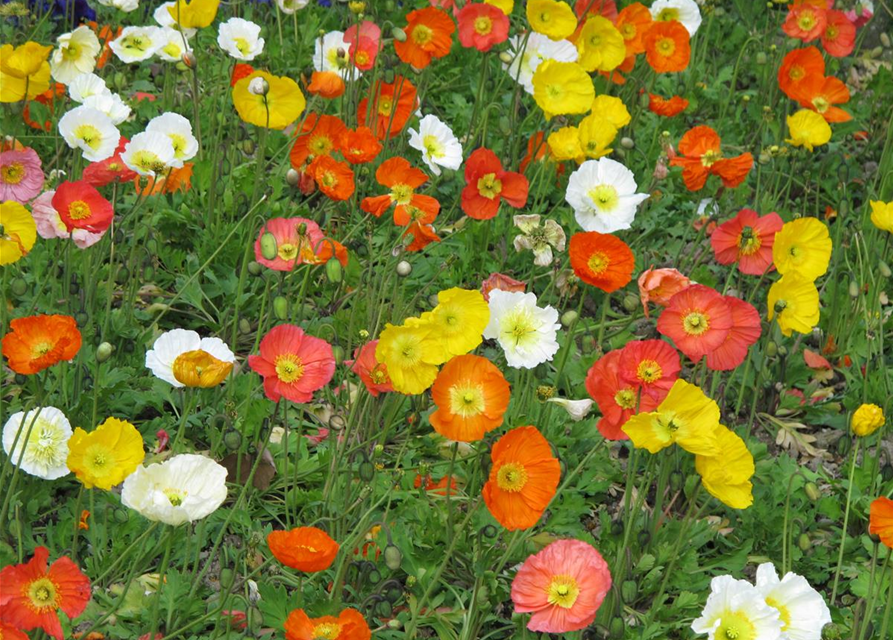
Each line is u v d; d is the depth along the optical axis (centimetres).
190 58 342
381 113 351
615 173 323
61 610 275
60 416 286
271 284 330
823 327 344
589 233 305
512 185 325
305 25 392
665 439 285
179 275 332
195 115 347
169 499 274
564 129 336
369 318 320
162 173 317
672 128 380
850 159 383
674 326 302
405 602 295
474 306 289
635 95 377
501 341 297
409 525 301
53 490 300
